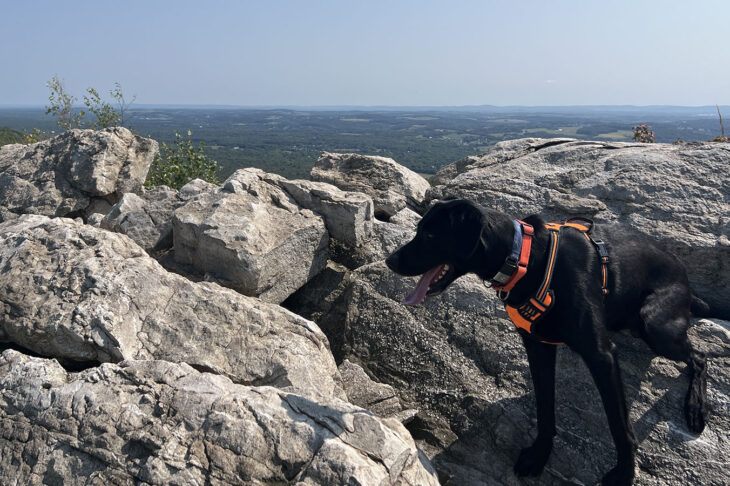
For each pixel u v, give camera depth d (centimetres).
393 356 170
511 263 125
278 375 138
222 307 152
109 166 307
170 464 106
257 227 189
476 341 165
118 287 151
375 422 113
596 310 125
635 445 124
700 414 134
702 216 180
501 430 143
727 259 169
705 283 174
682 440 132
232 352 143
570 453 136
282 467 106
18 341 147
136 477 106
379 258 211
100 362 143
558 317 126
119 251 167
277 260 187
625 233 143
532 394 149
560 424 142
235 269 181
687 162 199
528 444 140
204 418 113
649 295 139
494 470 137
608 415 123
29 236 169
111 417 115
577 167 220
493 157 269
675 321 137
